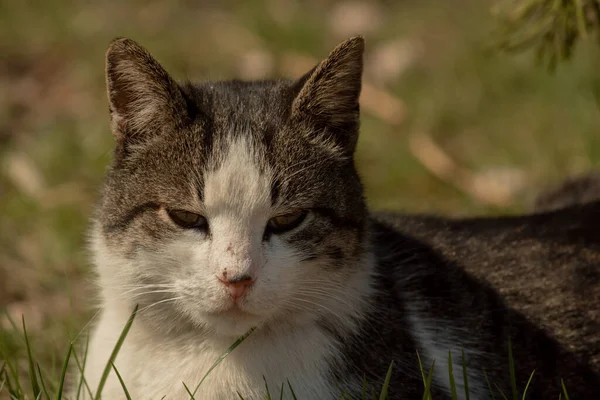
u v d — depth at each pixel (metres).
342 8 13.66
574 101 10.74
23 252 8.95
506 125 10.82
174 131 5.44
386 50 12.45
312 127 5.55
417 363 5.75
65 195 9.76
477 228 6.72
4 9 13.59
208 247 5.20
